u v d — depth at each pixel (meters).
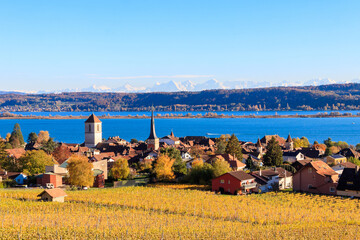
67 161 125.38
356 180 102.81
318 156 186.88
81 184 116.81
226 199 96.06
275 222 76.19
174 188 116.19
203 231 66.88
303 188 112.31
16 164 145.75
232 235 64.69
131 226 68.69
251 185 110.56
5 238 59.09
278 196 102.38
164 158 133.38
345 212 83.44
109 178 136.25
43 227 65.62
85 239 60.78
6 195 92.44
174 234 64.75
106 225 68.56
